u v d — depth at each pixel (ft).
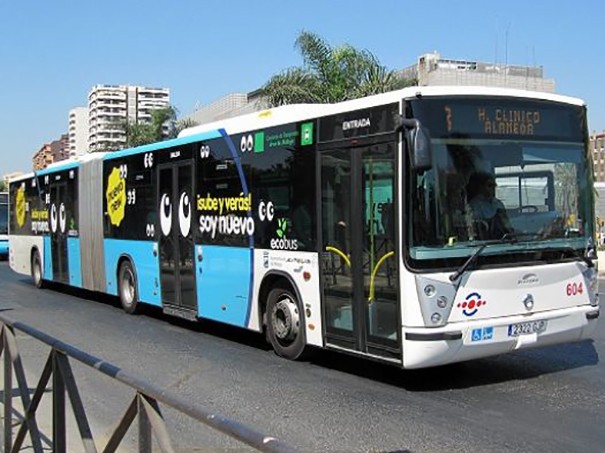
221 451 17.33
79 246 50.47
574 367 26.37
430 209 21.86
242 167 31.27
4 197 106.01
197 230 35.01
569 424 19.51
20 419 17.35
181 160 36.55
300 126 27.35
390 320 22.77
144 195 40.75
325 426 19.92
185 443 18.34
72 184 51.52
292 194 27.84
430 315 21.66
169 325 39.01
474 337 22.13
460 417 20.39
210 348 32.04
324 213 25.98
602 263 74.69
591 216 25.11
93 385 25.21
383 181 22.98
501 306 22.70
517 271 22.94
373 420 20.31
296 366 27.78
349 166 24.61
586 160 25.23
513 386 23.77
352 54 70.44
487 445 17.92
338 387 24.29
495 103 23.40
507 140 23.48
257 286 30.32
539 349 29.66
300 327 27.73
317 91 69.87
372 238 23.50
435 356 21.71
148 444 10.33
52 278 56.29
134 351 31.63
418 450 17.67
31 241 60.90
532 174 23.85
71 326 39.09
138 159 41.45
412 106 22.22
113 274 45.16
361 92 68.90
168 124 111.65
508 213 23.15
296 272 27.68
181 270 36.78
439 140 22.31
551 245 23.70
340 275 25.18
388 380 25.09
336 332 25.54
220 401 22.88
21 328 15.98
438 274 21.79
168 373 27.17
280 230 28.60
